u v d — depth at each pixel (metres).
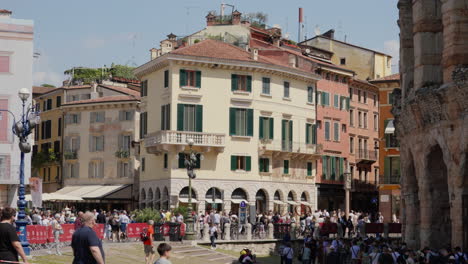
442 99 31.28
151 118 66.62
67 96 83.62
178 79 62.78
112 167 76.88
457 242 30.48
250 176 66.25
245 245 49.44
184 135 62.28
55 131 84.81
